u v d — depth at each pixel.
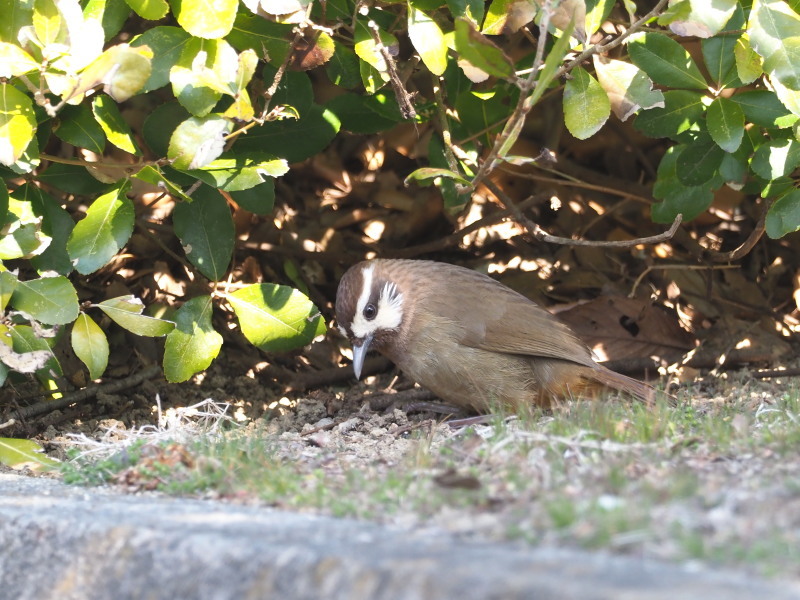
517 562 4.75
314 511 6.48
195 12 9.22
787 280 15.53
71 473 8.45
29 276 12.78
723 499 5.68
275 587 5.14
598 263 15.42
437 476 6.59
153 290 13.98
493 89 11.99
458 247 15.74
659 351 13.70
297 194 15.95
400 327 11.75
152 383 12.92
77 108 9.94
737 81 10.24
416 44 9.96
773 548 4.81
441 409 12.22
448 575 4.59
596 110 9.72
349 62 11.08
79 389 12.66
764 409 9.38
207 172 9.90
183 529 5.84
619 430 7.93
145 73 8.49
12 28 9.15
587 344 13.63
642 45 10.30
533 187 15.84
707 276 15.18
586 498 5.88
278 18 9.77
